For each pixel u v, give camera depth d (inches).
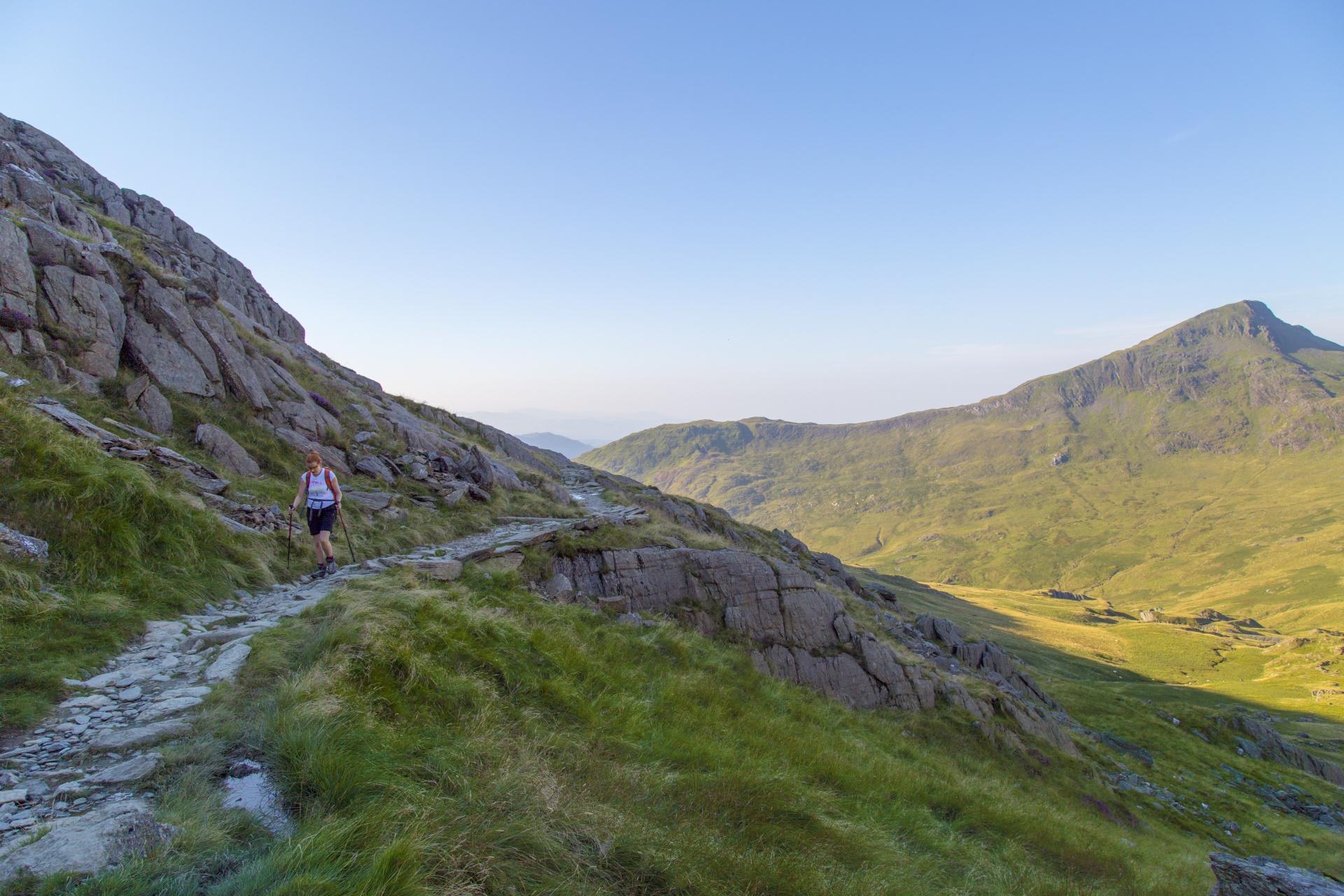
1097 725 2050.9
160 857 173.8
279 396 927.7
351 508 753.6
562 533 847.1
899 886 313.4
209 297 898.7
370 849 193.6
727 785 364.8
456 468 1124.5
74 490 425.4
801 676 941.2
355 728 263.9
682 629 804.0
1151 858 719.7
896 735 879.7
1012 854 479.2
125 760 228.5
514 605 588.4
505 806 248.7
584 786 298.0
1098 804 1061.1
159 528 461.4
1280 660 6058.1
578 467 2100.1
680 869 248.7
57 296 674.8
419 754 276.2
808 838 332.2
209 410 778.8
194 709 275.6
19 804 193.9
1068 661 4926.2
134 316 764.0
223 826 194.7
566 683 445.7
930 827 473.1
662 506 1747.0
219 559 489.4
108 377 682.2
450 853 204.1
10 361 592.7
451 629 426.0
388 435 1116.5
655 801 316.5
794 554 2128.4
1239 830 1300.4
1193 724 2180.1
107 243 805.2
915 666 1138.0
